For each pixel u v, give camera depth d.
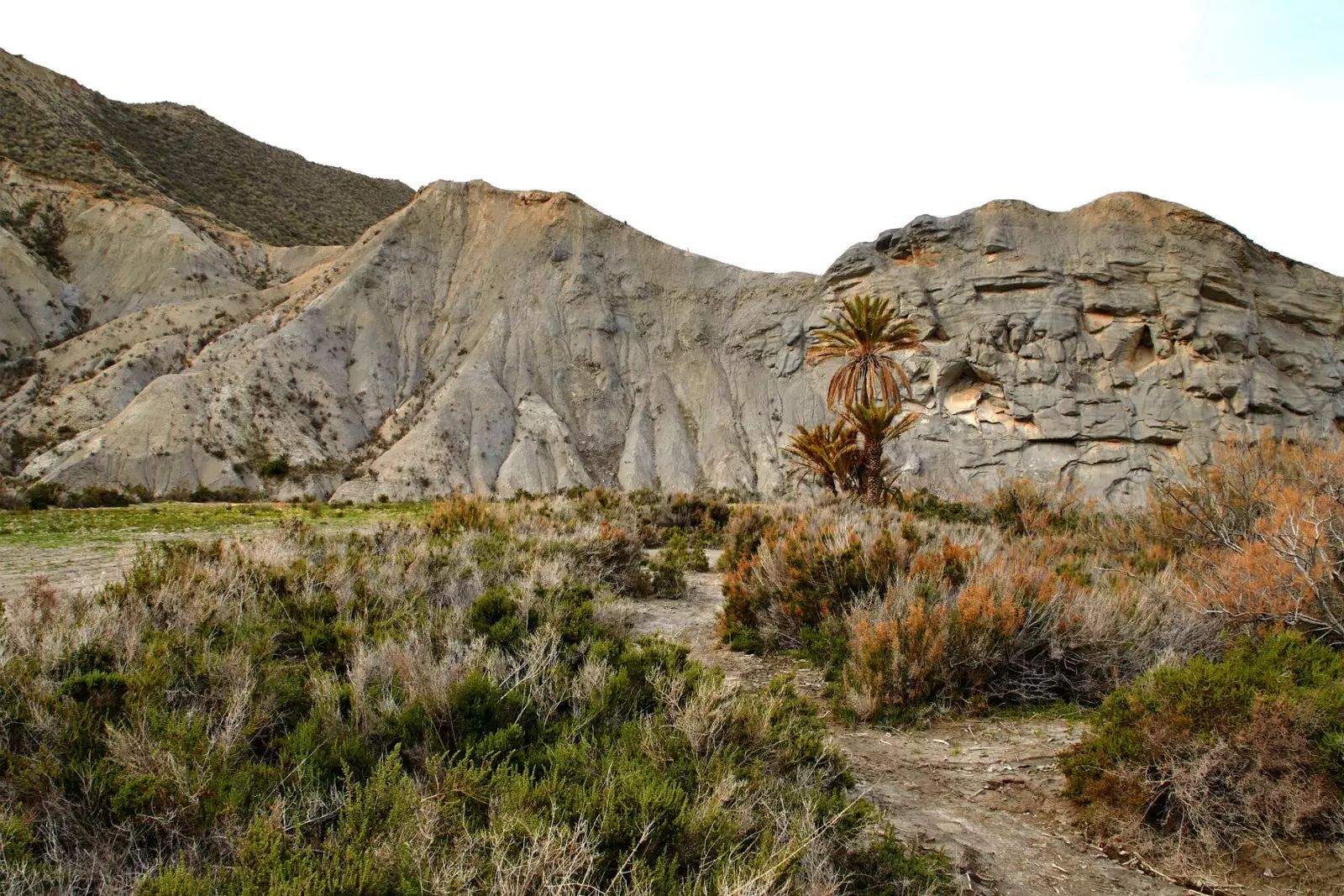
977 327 83.25
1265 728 3.53
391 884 2.16
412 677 3.78
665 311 102.12
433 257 101.06
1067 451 76.94
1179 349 79.12
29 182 90.81
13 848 2.22
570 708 3.93
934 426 80.50
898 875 2.92
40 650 3.83
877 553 7.12
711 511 18.30
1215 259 81.38
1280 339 80.94
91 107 114.31
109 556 10.71
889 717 5.09
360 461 71.19
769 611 7.15
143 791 2.53
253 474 62.81
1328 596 5.64
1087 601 6.00
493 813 2.60
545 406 83.75
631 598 9.28
